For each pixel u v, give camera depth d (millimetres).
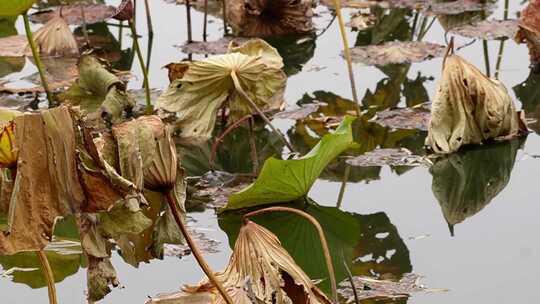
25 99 5586
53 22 6520
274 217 4082
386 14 7160
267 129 5137
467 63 4777
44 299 3459
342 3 7453
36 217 2383
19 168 2357
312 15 7152
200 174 4590
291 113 5293
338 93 5648
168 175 2639
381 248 3818
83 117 2365
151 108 5254
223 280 2840
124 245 3357
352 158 4711
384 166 4621
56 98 5434
